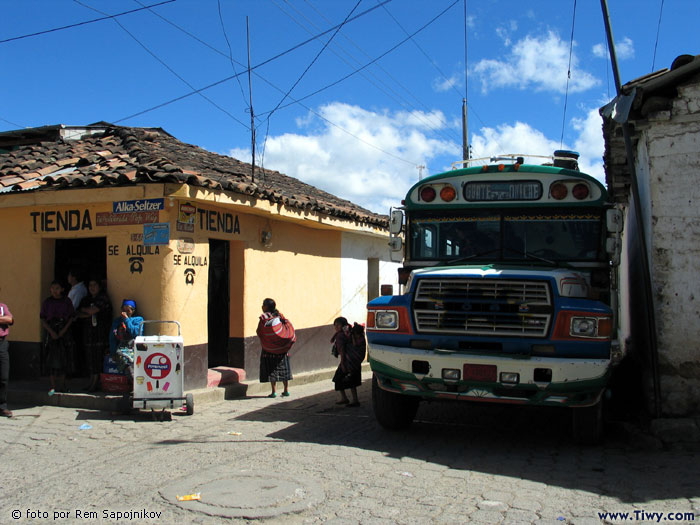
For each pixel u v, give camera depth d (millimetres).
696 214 6602
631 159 6668
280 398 9812
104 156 10148
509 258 7070
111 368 8688
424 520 4324
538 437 6941
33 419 7863
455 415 8242
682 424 6336
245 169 13500
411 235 7516
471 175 7301
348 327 9281
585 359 5820
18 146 15516
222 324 10625
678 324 6605
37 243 9570
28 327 9562
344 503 4664
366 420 7957
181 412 8352
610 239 6758
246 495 4801
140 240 8812
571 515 4418
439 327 6238
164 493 4891
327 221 12523
